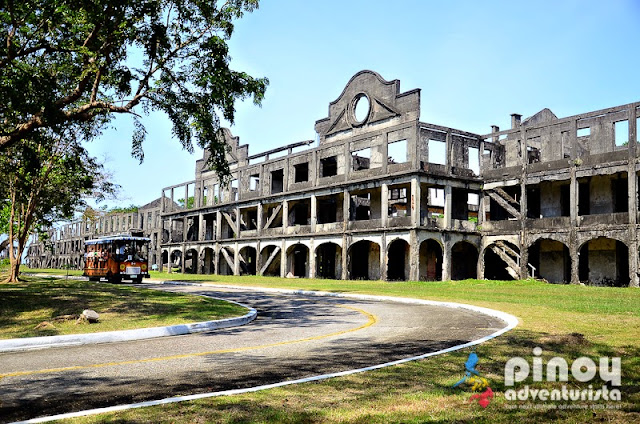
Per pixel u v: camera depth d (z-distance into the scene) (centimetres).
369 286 2862
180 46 1556
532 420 473
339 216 4356
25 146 1415
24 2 1277
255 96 1644
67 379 688
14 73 1369
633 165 2941
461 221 3688
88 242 3778
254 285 3034
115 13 1298
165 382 665
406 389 590
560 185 3578
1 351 920
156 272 6062
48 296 1661
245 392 587
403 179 3547
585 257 3419
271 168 4803
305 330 1168
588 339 877
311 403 536
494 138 4056
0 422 500
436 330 1114
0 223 4025
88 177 2569
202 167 5859
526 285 2711
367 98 4072
